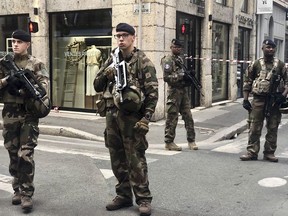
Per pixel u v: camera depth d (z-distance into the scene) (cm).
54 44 1322
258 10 1900
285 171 666
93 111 1275
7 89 471
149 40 1128
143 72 459
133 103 445
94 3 1215
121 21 1163
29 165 480
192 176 634
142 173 471
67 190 563
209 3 1429
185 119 837
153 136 977
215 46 1559
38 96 467
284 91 718
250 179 620
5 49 1399
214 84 1574
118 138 474
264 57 715
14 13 1347
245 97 736
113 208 490
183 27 1266
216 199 531
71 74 1303
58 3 1276
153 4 1116
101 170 660
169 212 486
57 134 1018
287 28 2661
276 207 504
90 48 1257
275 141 737
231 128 1081
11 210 489
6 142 489
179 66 798
